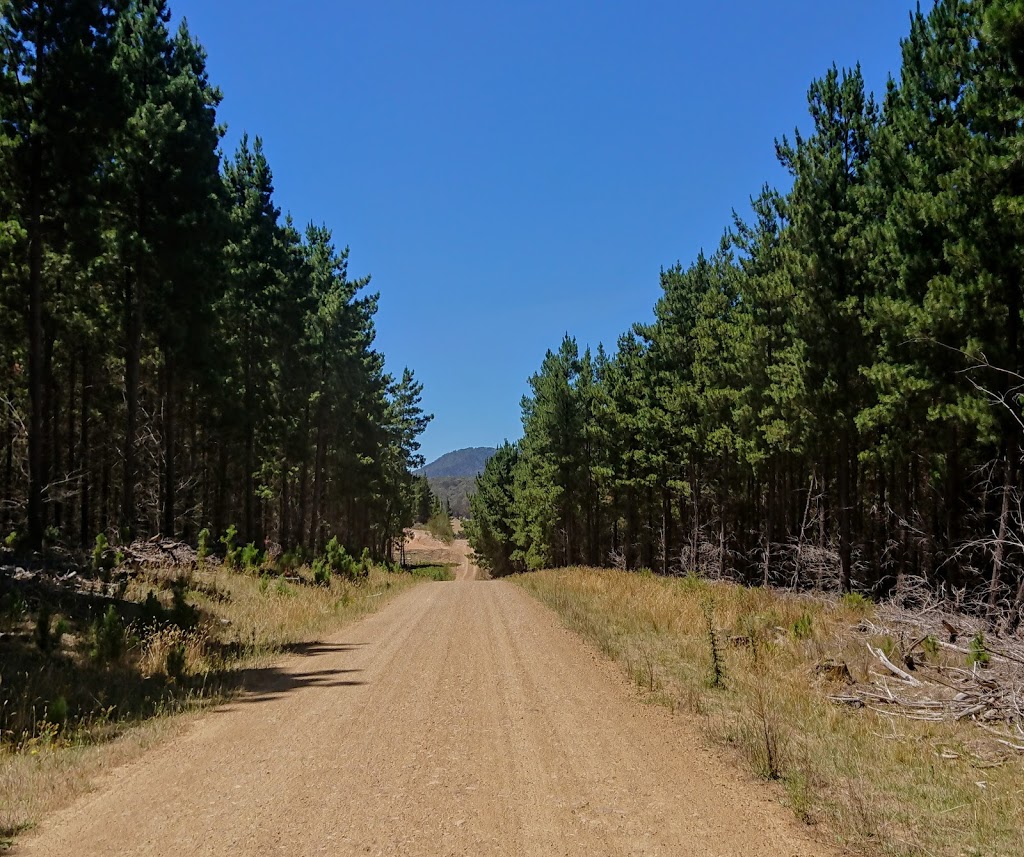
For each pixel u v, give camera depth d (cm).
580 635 1520
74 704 871
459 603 2342
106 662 1077
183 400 3142
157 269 2302
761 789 593
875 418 1939
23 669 977
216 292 2523
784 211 2466
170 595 1727
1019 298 1555
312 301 3453
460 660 1233
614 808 550
